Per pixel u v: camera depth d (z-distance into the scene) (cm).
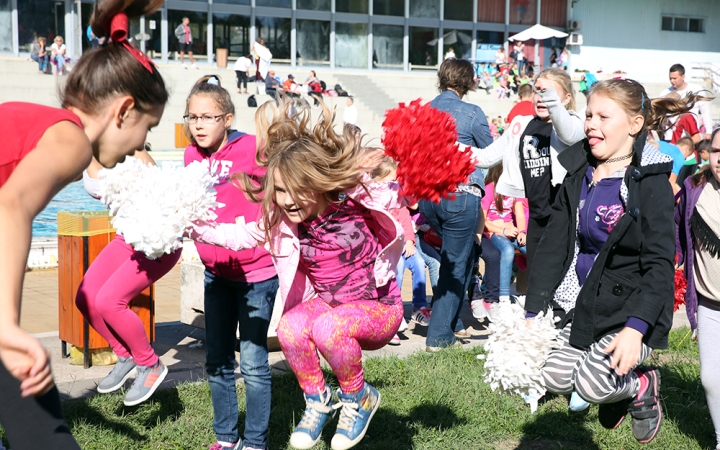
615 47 3659
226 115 395
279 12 3084
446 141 293
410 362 556
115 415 439
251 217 397
